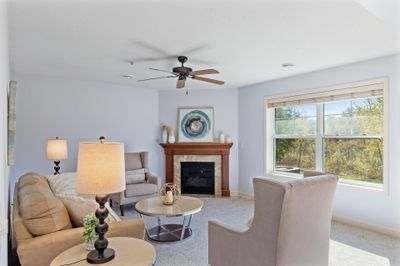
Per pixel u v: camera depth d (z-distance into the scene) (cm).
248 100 550
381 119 363
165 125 603
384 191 349
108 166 162
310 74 435
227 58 354
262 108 520
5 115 175
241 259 207
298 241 190
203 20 239
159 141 604
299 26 252
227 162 572
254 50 321
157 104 603
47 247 178
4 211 148
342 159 410
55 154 382
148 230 355
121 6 213
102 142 168
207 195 574
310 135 454
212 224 235
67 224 194
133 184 472
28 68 411
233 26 252
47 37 280
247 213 440
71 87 495
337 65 391
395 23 246
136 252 173
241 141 568
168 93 600
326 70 412
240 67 400
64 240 183
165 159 597
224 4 210
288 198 175
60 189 272
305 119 463
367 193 366
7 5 207
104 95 530
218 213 440
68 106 492
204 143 574
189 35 274
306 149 461
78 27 254
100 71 429
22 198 203
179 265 265
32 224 179
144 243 187
